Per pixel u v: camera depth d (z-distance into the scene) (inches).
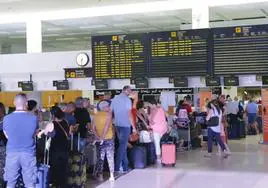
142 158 324.2
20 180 213.9
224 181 272.7
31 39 428.8
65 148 238.1
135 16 478.9
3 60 350.3
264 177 285.0
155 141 350.9
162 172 307.7
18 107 201.9
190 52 297.4
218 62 290.8
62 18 426.3
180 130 454.3
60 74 335.9
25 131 198.5
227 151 415.8
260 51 281.9
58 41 729.0
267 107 514.3
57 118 238.8
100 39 318.3
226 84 289.3
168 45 302.4
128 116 297.9
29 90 340.2
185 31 298.7
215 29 291.7
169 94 483.2
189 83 301.6
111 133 280.2
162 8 399.9
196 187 255.3
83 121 292.0
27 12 423.8
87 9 420.8
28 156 199.9
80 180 241.4
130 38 311.6
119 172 303.9
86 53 325.7
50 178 237.1
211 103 402.9
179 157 391.2
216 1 382.6
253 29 283.6
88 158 287.9
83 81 327.3
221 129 406.9
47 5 392.5
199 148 468.8
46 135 230.4
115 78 314.8
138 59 309.4
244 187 254.1
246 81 288.4
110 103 306.8
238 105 593.9
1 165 226.5
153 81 309.0
